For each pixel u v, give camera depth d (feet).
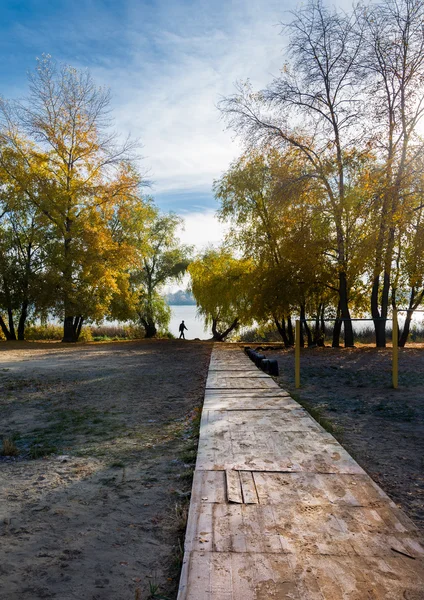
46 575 8.54
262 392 27.37
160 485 13.47
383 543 8.90
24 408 26.89
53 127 101.09
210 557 8.43
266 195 77.15
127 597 7.82
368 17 62.80
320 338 83.05
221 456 14.62
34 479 14.21
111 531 10.44
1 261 107.86
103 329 157.28
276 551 8.61
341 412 24.23
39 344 97.30
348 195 67.41
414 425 21.04
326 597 7.15
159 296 134.72
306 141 72.95
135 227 117.50
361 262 63.26
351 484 12.10
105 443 18.53
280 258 77.92
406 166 60.75
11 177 102.01
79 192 101.50
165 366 50.01
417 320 117.19
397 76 63.36
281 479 12.49
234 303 98.89
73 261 98.37
